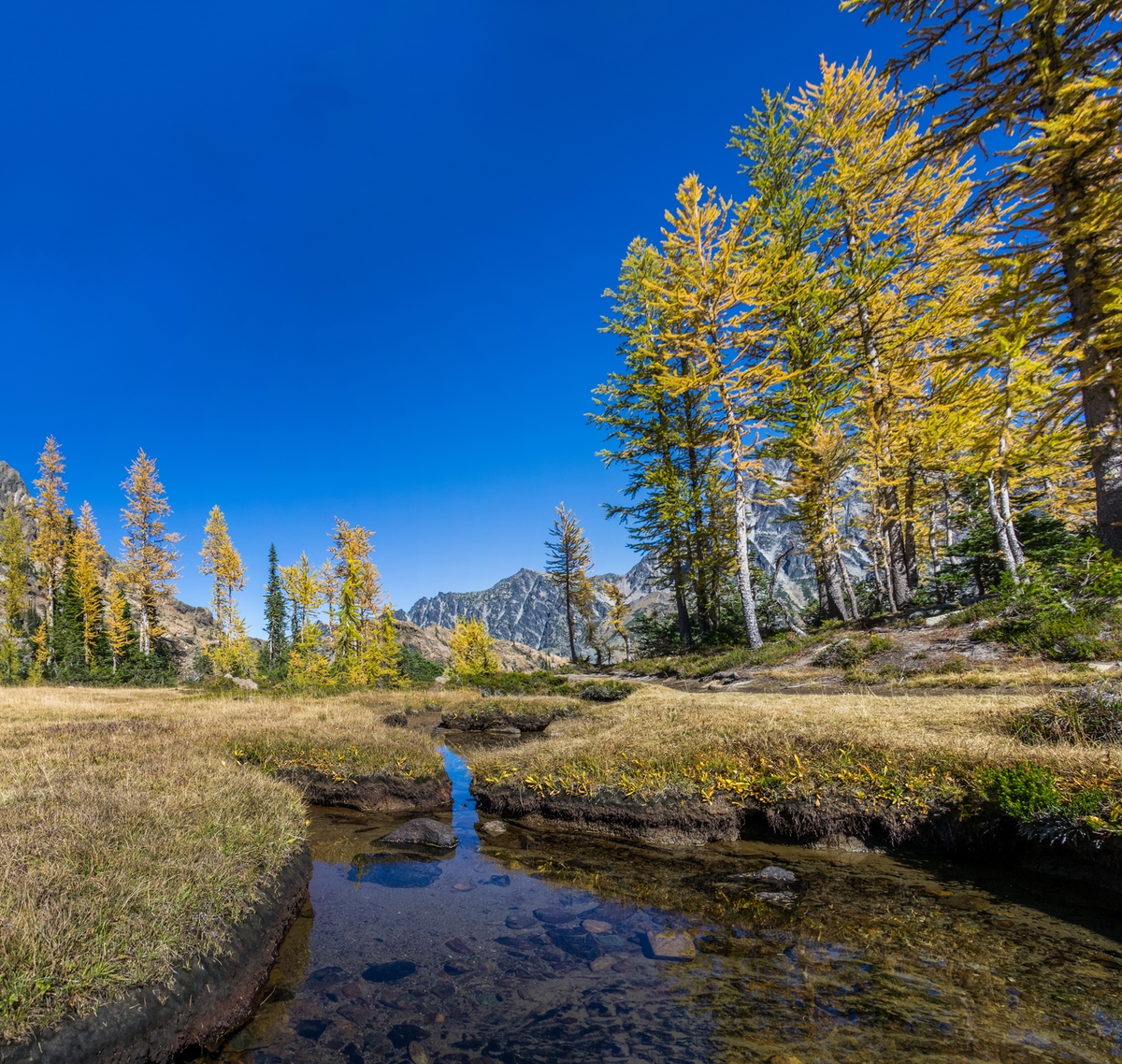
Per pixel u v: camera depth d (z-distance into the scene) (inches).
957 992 137.2
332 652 1226.6
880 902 192.4
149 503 1822.1
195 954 132.9
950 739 275.7
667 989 146.5
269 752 408.5
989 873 211.8
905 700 401.7
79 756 300.8
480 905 212.5
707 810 275.7
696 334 960.9
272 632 2428.6
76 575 1851.6
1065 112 409.4
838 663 649.6
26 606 2037.4
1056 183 442.6
